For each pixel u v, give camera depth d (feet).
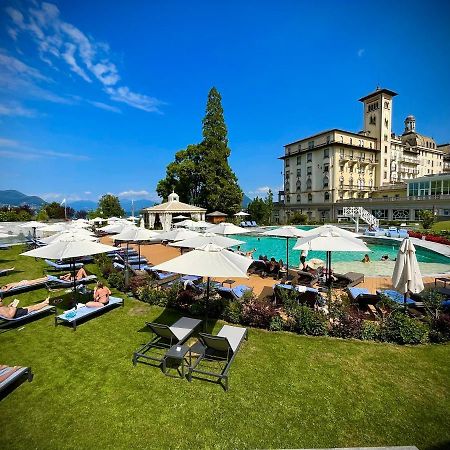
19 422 14.97
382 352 21.81
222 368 19.75
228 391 17.37
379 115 202.90
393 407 15.98
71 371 19.45
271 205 171.12
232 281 37.88
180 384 18.07
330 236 31.94
